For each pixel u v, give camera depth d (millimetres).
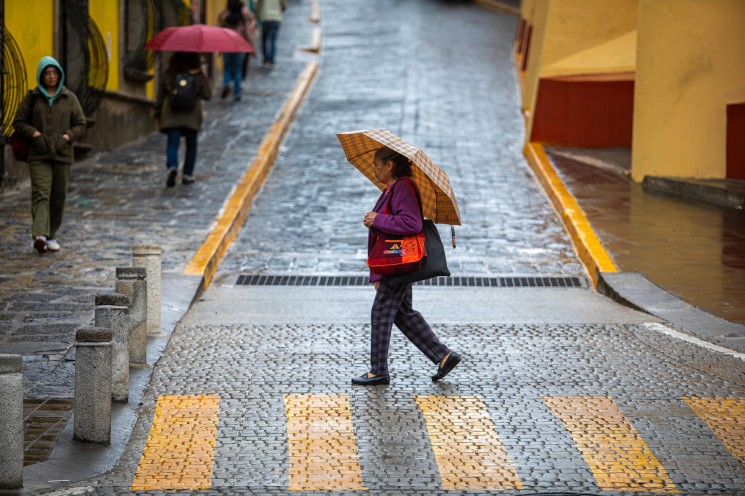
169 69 27906
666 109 28938
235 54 41094
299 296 19266
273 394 13094
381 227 12969
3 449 9797
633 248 21969
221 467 10734
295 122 38500
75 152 30703
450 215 13250
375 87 45031
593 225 24062
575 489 10211
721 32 28344
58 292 17922
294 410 12477
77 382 11211
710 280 19516
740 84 28422
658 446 11391
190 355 14906
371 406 12656
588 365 14422
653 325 16766
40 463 10633
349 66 50125
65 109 20438
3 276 18938
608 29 35688
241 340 15758
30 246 21438
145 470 10633
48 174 20422
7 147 26297
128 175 29719
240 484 10281
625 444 11438
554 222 25719
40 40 27609
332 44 56500
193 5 43531
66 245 21719
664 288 19000
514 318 17344
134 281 14148
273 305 18438
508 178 30906
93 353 11172
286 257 22500
